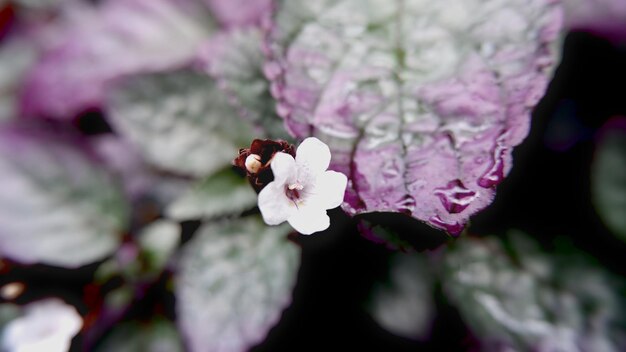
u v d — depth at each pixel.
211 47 0.15
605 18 0.14
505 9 0.12
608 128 0.14
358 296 0.14
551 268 0.14
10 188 0.15
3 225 0.15
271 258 0.14
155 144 0.15
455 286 0.14
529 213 0.14
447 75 0.12
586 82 0.15
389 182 0.12
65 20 0.18
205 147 0.15
